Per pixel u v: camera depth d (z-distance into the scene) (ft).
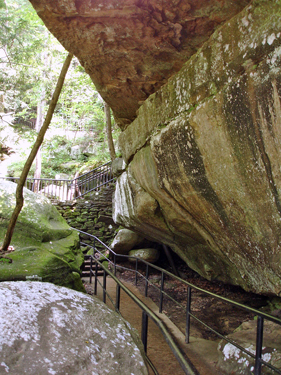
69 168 49.80
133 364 3.32
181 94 8.21
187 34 7.03
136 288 20.80
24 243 15.97
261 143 5.87
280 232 6.64
